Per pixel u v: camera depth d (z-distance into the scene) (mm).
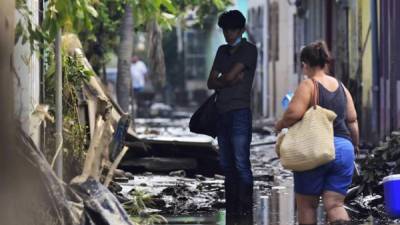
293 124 13734
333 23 37250
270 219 16406
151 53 34250
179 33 79312
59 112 15195
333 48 37094
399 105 26953
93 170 13055
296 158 13570
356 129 14164
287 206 17969
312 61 13945
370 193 17344
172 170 23297
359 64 32156
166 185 20906
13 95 11984
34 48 14453
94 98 19750
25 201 11648
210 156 23188
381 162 17422
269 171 24500
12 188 11336
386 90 28547
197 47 79812
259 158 28281
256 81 55656
